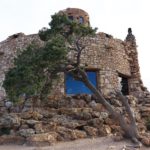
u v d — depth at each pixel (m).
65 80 29.80
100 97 24.00
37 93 23.00
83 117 25.30
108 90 30.73
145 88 35.19
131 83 34.53
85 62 30.59
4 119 24.78
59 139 22.03
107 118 25.39
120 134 23.00
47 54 22.02
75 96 28.39
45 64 22.17
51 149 20.08
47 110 26.44
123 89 34.44
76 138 22.52
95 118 25.08
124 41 35.50
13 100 22.05
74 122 24.41
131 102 29.23
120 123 22.98
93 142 21.89
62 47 22.27
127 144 21.34
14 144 22.00
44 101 27.64
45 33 24.81
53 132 22.22
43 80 22.62
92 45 31.53
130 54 35.66
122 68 33.41
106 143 21.67
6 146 21.69
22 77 21.42
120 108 27.41
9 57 31.61
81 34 25.31
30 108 26.58
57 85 29.14
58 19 24.61
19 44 31.55
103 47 32.09
